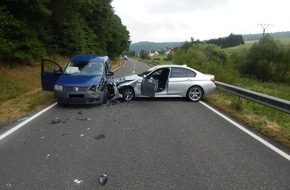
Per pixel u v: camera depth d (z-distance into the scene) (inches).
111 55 3053.6
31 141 297.1
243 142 306.8
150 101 550.0
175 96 560.4
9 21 843.4
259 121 409.1
